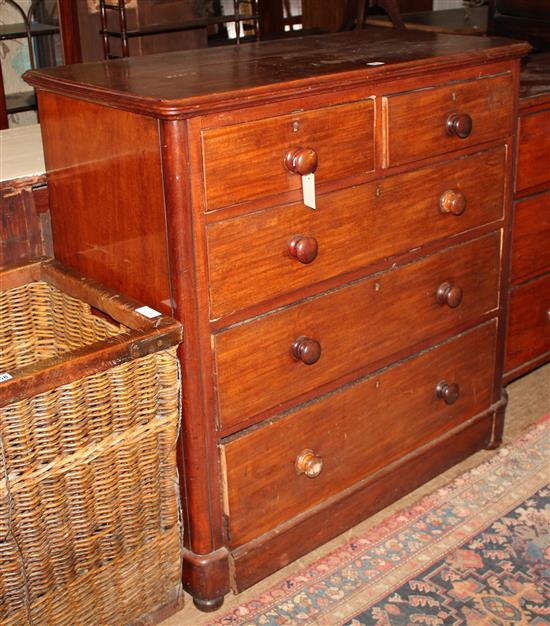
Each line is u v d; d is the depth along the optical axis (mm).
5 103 3350
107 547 1729
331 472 2018
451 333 2195
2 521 1514
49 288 1979
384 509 2242
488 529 2156
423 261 2033
